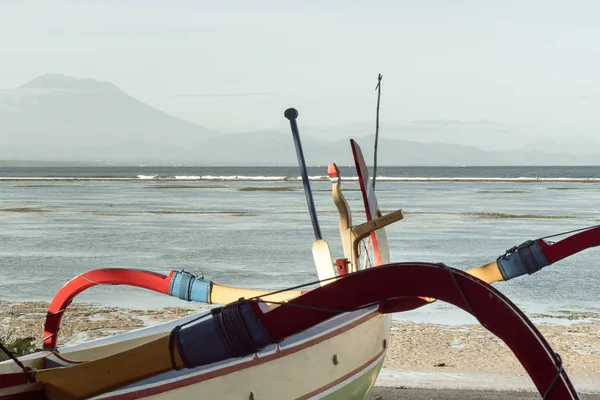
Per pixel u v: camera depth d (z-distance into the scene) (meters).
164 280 6.63
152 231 30.28
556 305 14.32
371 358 6.80
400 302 6.80
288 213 42.06
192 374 4.66
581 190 80.56
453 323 12.49
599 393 8.38
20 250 23.19
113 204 50.81
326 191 74.25
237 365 5.02
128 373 3.97
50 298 14.73
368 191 7.29
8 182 105.62
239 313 3.91
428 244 24.98
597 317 13.14
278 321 3.87
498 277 6.21
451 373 9.25
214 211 43.78
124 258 21.22
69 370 4.08
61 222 34.59
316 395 5.89
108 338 5.71
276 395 5.39
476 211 43.53
